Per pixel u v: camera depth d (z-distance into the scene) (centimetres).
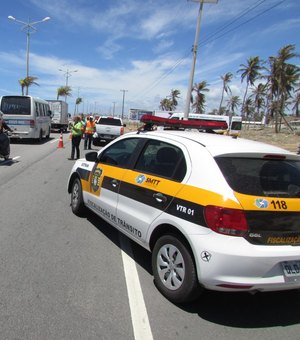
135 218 471
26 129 2212
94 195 609
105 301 396
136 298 405
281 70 6206
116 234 612
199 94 9156
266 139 5100
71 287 422
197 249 367
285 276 362
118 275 460
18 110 2194
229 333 355
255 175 387
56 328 343
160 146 482
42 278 441
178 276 396
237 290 355
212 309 397
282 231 365
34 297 396
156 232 435
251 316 389
